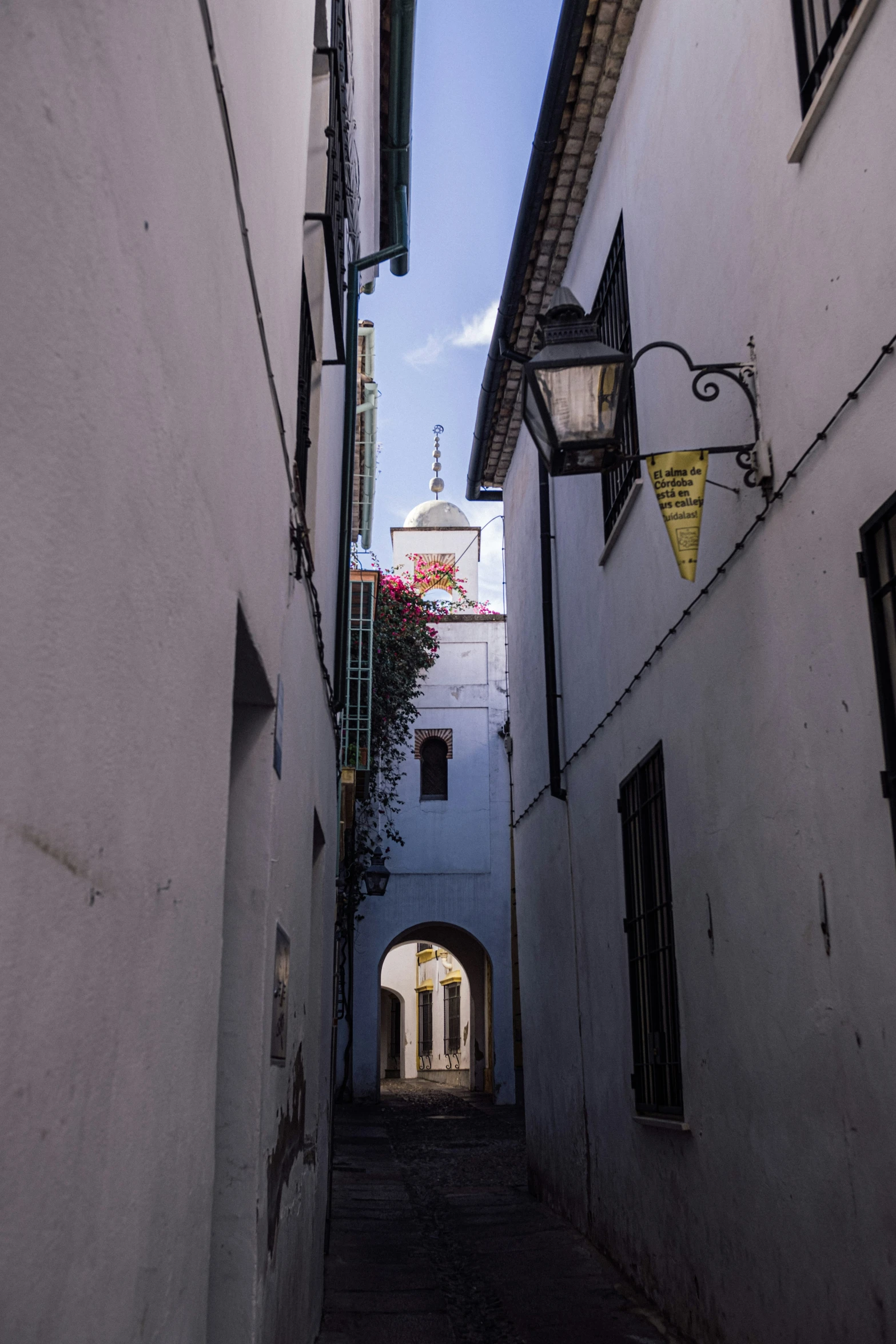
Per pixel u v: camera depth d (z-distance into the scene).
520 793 11.79
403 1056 35.56
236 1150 3.14
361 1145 13.87
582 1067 8.38
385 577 20.56
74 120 1.33
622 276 7.28
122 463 1.58
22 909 1.19
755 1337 4.58
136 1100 1.70
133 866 1.67
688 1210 5.56
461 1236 8.41
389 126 10.53
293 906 4.22
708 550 5.29
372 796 19.97
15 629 1.16
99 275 1.45
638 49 6.77
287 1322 4.01
